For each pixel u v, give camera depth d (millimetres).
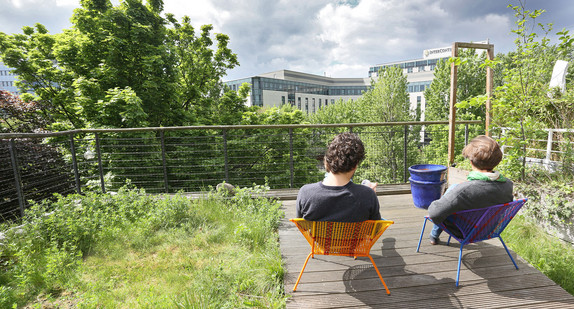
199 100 15453
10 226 3252
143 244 3010
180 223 3512
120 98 8484
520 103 3576
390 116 27906
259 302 1924
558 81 4332
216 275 2309
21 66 10328
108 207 3697
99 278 2412
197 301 1972
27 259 2543
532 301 1767
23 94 10828
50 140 7492
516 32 3488
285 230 3160
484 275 2053
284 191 4805
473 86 22031
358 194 1661
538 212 3238
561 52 3318
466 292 1868
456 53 4000
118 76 10352
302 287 1993
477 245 2551
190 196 4449
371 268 2209
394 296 1854
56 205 3434
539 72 3535
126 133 8352
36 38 11484
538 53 3459
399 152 14289
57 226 3061
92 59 10531
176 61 11531
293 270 2234
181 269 2543
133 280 2385
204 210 3818
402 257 2363
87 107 9227
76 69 10594
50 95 11102
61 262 2465
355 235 1743
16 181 3430
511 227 2986
